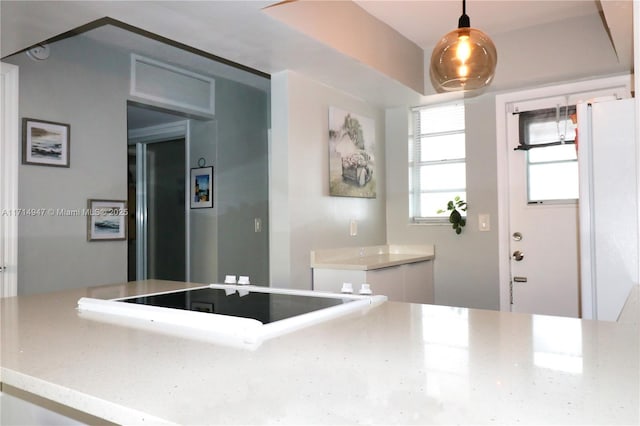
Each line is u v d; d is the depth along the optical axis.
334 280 3.04
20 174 2.77
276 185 3.00
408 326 1.13
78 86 3.07
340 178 3.42
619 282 1.98
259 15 2.15
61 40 2.98
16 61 2.75
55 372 0.81
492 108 3.61
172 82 3.73
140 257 4.94
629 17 2.24
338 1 2.66
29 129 2.81
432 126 3.94
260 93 4.59
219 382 0.75
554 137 3.39
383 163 4.05
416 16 3.02
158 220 4.84
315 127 3.19
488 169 3.62
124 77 3.36
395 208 4.03
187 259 4.30
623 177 1.99
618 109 2.00
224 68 3.87
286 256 2.95
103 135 3.22
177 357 0.88
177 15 2.14
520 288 3.51
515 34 3.31
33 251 2.82
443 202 3.90
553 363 0.83
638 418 0.60
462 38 2.06
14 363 0.87
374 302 1.43
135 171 4.93
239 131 4.35
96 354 0.91
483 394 0.69
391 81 3.22
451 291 3.76
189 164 4.32
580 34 3.09
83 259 3.08
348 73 3.04
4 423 1.09
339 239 3.41
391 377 0.76
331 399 0.67
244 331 1.02
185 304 1.37
